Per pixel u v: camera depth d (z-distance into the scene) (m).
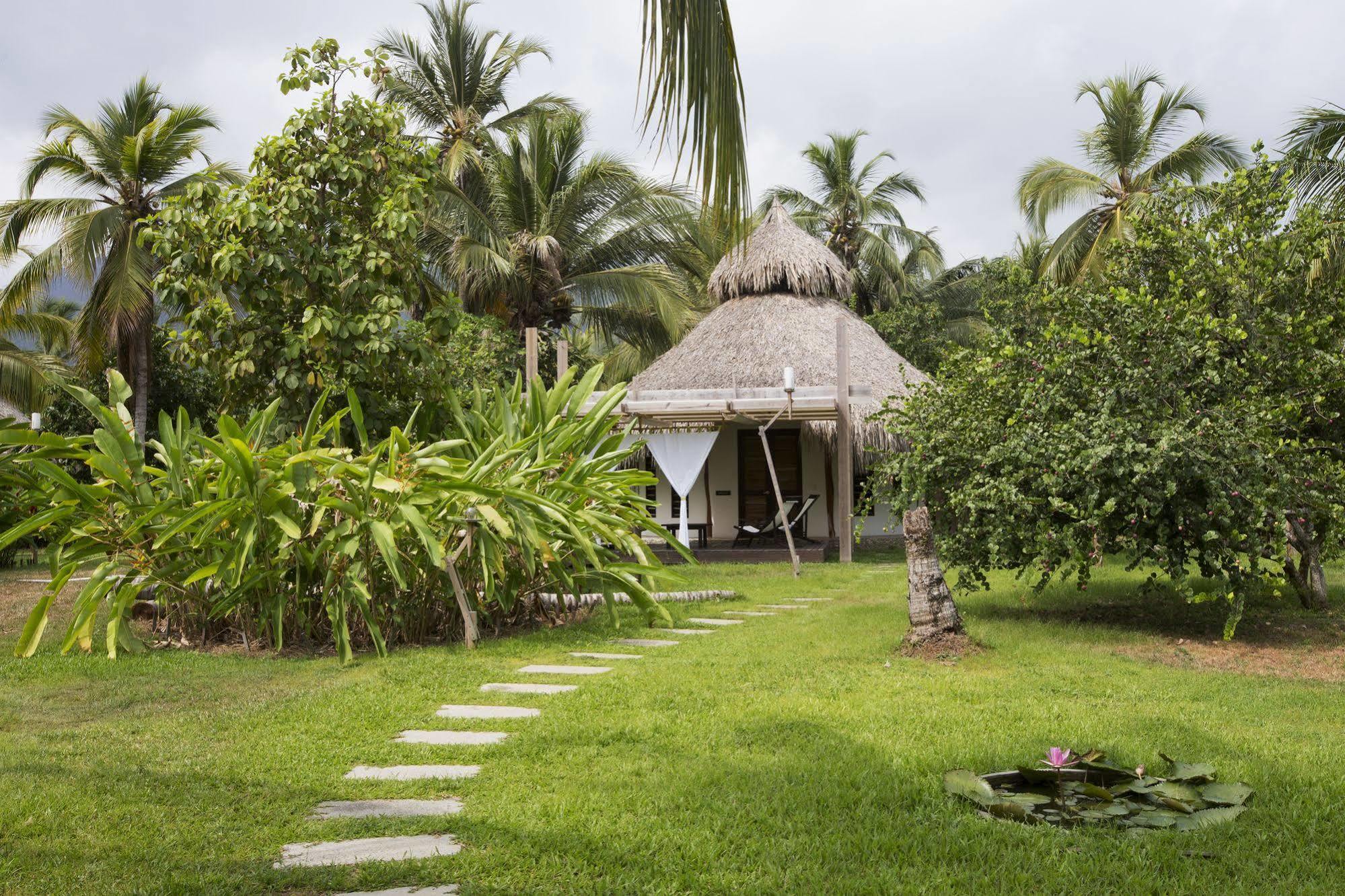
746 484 20.52
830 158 38.00
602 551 9.74
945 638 7.53
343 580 7.68
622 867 3.47
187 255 9.84
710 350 20.39
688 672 6.82
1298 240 9.05
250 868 3.45
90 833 3.79
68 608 10.51
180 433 8.45
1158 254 9.53
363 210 10.53
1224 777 4.46
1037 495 8.41
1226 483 7.66
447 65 29.36
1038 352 8.62
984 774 4.39
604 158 26.47
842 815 3.99
